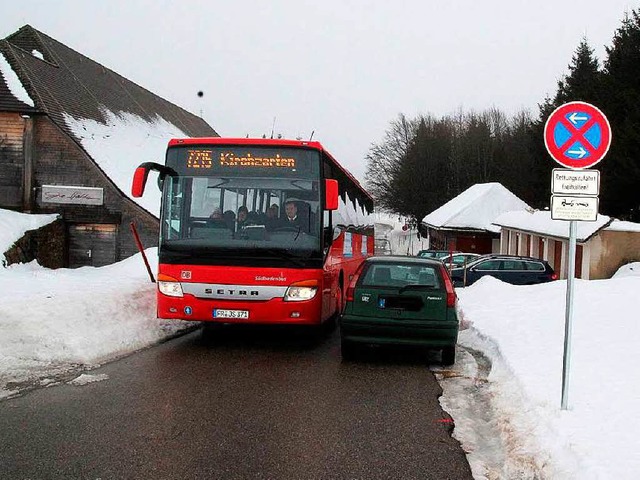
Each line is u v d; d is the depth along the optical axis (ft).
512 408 23.12
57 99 88.12
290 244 33.76
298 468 17.44
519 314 44.65
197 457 18.06
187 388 26.16
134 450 18.49
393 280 32.53
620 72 133.90
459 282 86.22
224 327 44.86
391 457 18.58
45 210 81.87
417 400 25.46
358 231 56.18
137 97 128.47
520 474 17.24
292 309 33.45
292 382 27.99
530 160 222.89
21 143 81.10
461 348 38.42
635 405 21.47
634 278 56.49
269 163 34.71
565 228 100.99
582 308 43.50
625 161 119.34
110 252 83.20
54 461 17.44
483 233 167.73
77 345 31.48
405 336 31.76
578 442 17.87
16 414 21.91
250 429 20.85
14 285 39.19
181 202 34.32
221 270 33.50
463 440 20.36
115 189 82.28
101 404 23.39
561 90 185.16
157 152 106.73
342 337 32.55
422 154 257.96
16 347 30.19
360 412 23.40
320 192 34.60
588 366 27.63
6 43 87.76
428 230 229.45
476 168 254.06
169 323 40.98
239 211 34.19
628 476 15.37
